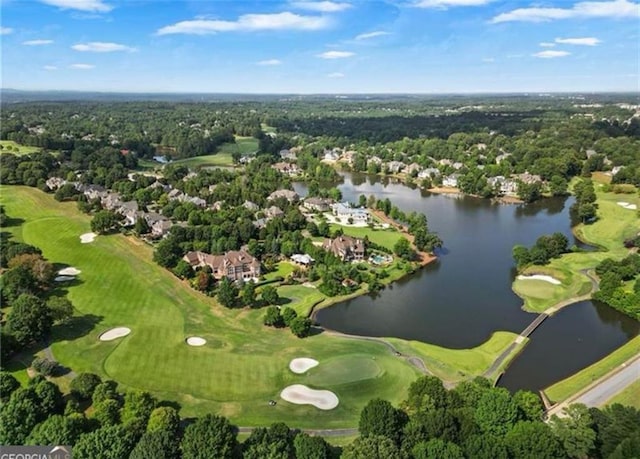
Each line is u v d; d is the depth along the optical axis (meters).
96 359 87.94
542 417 72.81
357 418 73.12
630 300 110.38
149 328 100.31
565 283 128.75
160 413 65.62
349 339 99.00
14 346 87.94
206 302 114.62
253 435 61.19
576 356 94.75
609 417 64.56
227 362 88.06
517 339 100.06
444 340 100.88
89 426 65.62
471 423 63.19
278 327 103.31
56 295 114.69
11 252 128.88
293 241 151.12
